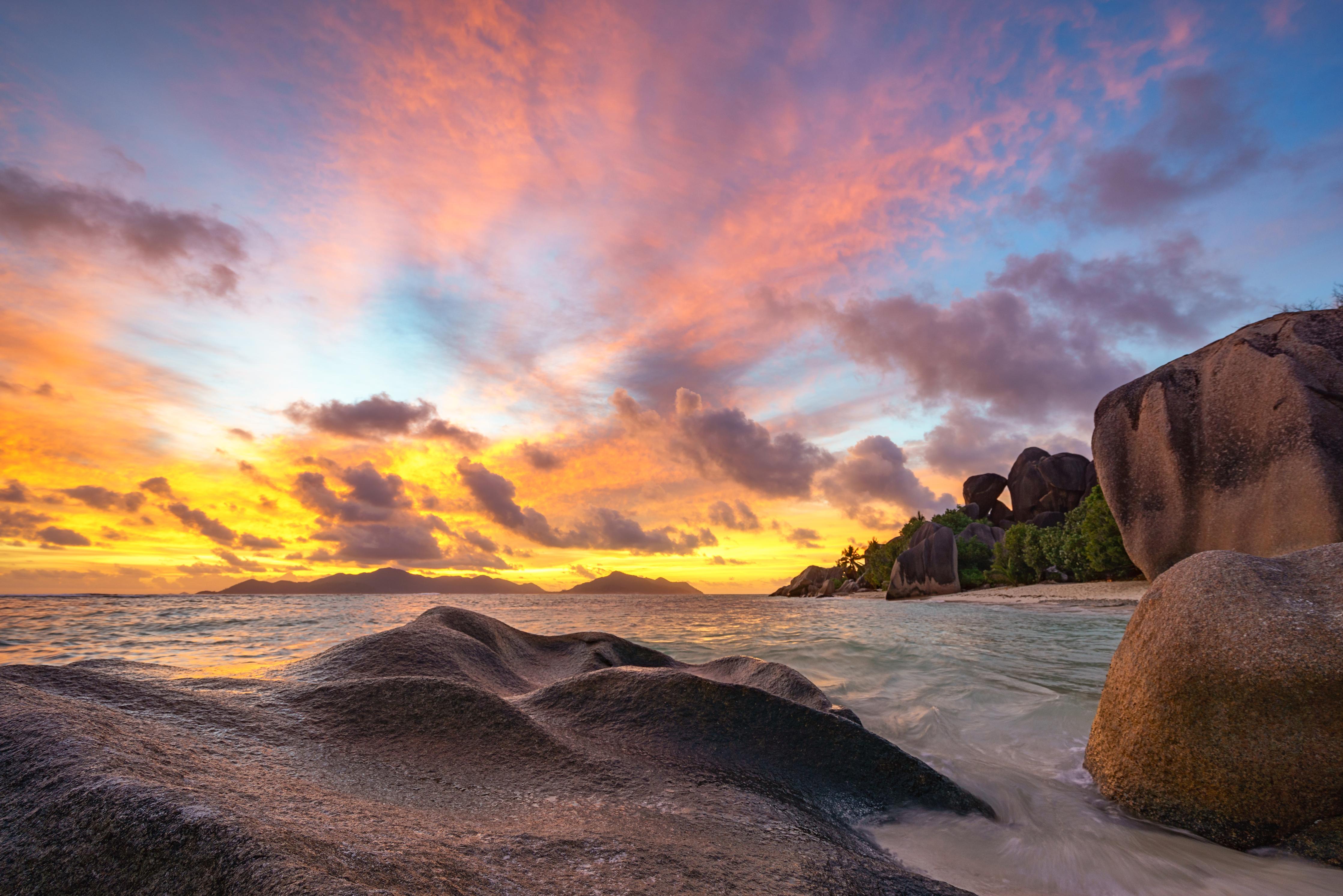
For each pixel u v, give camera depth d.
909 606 29.48
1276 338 18.97
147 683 3.20
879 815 3.39
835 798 3.41
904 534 58.16
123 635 14.52
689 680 4.02
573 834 2.23
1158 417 20.77
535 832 2.21
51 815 1.53
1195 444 19.80
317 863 1.39
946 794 3.56
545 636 6.86
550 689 4.21
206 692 3.36
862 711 6.32
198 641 13.27
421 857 1.68
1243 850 3.14
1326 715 3.01
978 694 7.02
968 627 15.40
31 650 11.64
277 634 14.68
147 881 1.33
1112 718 3.96
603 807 2.64
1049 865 2.98
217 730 2.82
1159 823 3.44
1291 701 3.08
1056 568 35.25
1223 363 19.72
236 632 15.36
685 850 2.23
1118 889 2.78
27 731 1.90
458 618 5.92
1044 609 21.05
